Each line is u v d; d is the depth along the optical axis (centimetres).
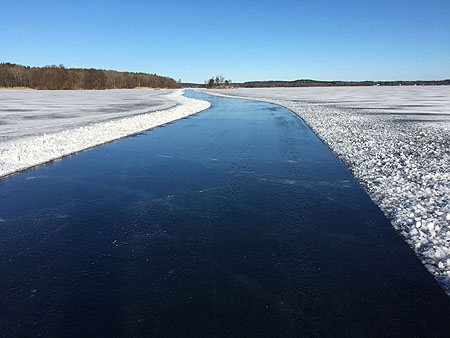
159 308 337
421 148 1052
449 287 359
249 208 606
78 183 762
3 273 406
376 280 378
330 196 656
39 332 305
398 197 618
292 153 1067
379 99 4178
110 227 535
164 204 632
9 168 851
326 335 294
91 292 367
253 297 352
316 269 404
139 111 2530
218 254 446
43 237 502
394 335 294
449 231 464
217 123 1880
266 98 4784
